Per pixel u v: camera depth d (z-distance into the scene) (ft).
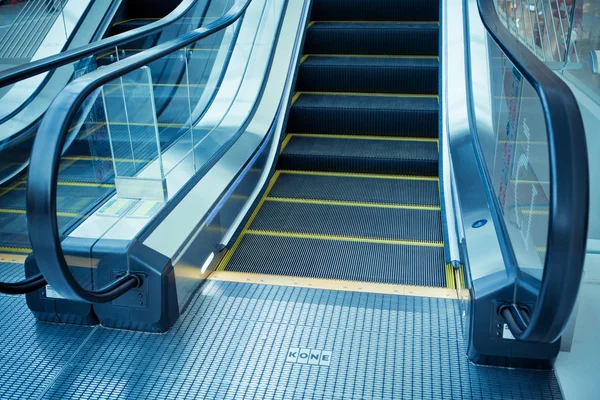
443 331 9.39
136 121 11.10
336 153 16.58
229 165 13.83
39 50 20.35
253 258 12.40
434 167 16.19
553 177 5.29
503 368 8.55
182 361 8.78
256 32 19.17
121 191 11.48
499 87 12.06
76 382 8.35
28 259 9.36
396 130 17.79
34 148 6.93
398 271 11.91
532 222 7.66
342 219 14.05
